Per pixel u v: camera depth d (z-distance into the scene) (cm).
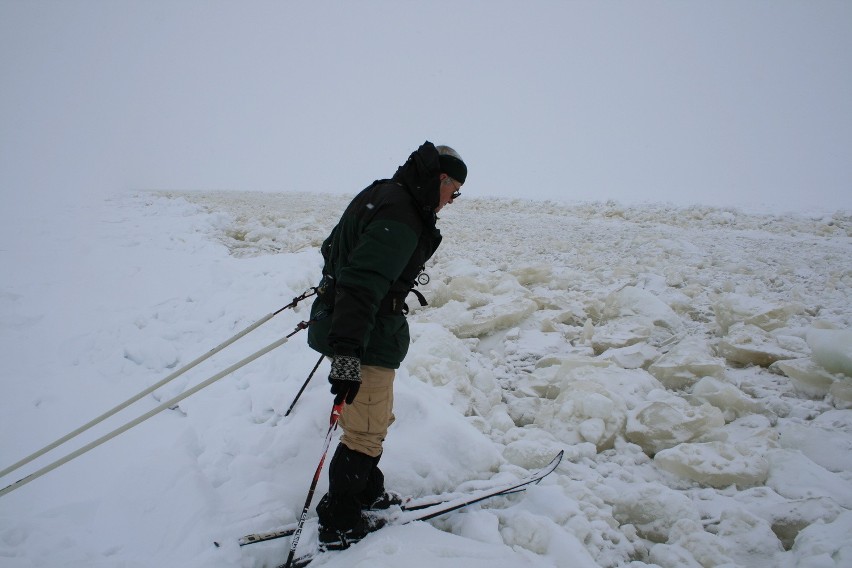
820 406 446
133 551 275
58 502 321
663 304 622
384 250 250
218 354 494
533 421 443
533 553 273
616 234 1206
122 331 538
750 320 573
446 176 276
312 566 266
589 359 490
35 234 950
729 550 286
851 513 295
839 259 940
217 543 267
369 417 274
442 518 303
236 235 1098
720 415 411
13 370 468
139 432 384
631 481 364
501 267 873
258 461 328
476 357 562
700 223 1393
